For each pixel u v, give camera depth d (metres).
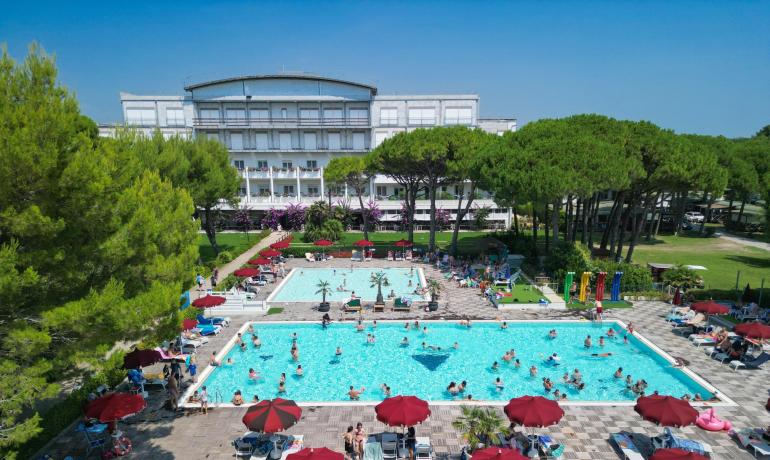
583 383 20.33
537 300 31.25
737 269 40.41
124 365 17.80
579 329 27.61
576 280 33.44
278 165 67.50
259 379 21.36
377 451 14.91
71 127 11.05
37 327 10.98
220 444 15.52
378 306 30.42
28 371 10.10
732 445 15.38
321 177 65.81
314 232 54.00
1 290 9.25
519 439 15.44
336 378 21.52
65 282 11.51
